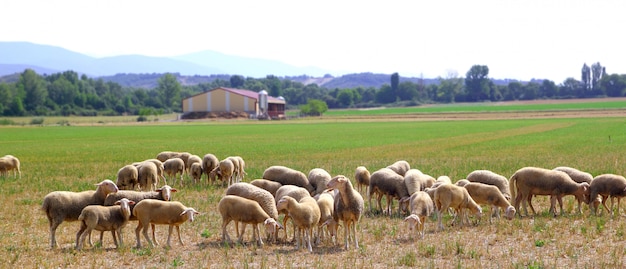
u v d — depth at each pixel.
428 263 16.98
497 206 23.39
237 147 69.19
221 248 19.44
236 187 21.67
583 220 22.83
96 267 17.16
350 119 167.75
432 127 114.38
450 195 21.94
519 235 20.55
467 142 72.31
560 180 24.19
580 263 16.72
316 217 19.36
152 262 17.78
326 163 48.06
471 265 16.62
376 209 26.50
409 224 19.50
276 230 20.84
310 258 18.03
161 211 19.52
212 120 169.88
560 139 73.50
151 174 30.69
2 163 39.59
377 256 18.16
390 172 25.97
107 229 19.39
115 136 98.06
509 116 161.00
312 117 185.12
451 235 20.88
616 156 48.84
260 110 186.12
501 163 44.66
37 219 24.48
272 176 26.95
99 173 42.72
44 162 52.19
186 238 21.11
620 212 24.52
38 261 17.67
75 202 20.25
